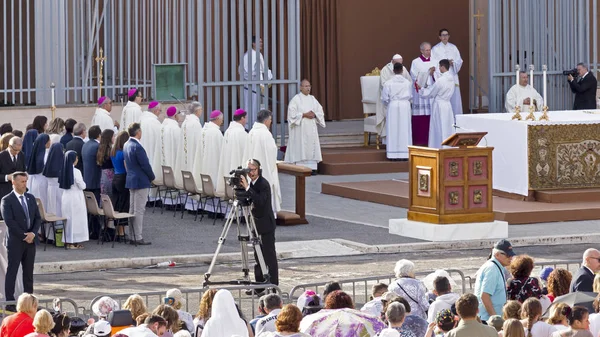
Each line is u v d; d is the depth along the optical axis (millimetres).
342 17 55281
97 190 36281
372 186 43688
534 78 51312
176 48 46000
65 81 44219
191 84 46625
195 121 40625
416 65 49750
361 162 47812
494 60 50719
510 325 18125
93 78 46438
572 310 18688
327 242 35625
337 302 19719
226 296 19469
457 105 50219
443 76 48500
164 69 45438
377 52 55969
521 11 50969
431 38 56531
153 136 41500
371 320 18984
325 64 55250
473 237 35719
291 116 47000
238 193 29422
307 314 20797
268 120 38281
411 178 36438
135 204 35156
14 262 28250
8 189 33562
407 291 22266
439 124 48656
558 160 40656
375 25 55844
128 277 31469
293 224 38406
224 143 38781
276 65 49688
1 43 47781
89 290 29812
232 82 47156
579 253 34656
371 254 34594
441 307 21531
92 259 32875
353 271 32062
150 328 18906
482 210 35906
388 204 41812
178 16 46375
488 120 41938
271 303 20719
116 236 35688
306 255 34281
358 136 51031
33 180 35031
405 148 48188
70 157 34188
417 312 22203
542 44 51281
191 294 29422
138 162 35156
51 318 19188
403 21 56250
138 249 34500
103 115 41156
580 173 40844
